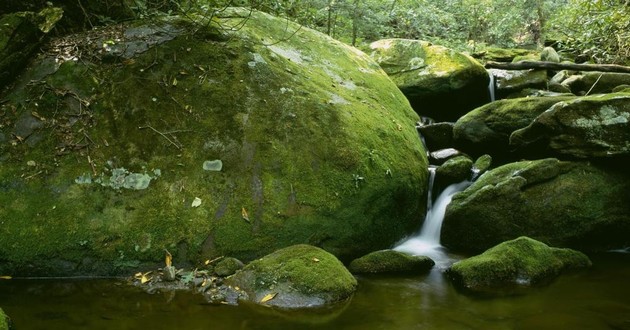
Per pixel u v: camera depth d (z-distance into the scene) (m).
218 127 4.59
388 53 9.02
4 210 3.91
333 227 4.47
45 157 4.17
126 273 3.91
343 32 10.64
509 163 5.94
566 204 5.11
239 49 5.19
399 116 6.46
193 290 3.71
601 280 4.19
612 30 8.31
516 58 10.48
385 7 11.47
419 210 5.53
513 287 4.01
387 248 5.03
